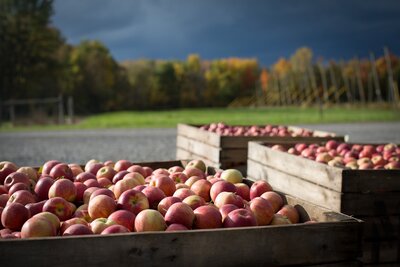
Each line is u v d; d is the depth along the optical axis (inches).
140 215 121.3
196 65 3912.4
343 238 119.0
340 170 191.9
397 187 196.7
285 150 275.6
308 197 215.6
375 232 194.9
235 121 1396.4
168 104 3693.4
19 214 123.0
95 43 3454.7
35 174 173.6
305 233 115.4
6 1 2532.0
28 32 2583.7
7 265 95.0
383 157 260.1
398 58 3275.1
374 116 1603.1
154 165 207.9
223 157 305.6
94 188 150.9
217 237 107.7
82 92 3115.2
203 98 3828.7
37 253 96.4
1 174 167.9
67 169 170.7
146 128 1106.1
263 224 132.2
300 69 3344.0
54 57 2903.5
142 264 102.4
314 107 2751.0
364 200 193.2
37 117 1916.8
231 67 3949.3
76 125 1279.5
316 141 318.7
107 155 566.6
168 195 155.6
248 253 110.3
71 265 98.1
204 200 150.9
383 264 196.4
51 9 2640.3
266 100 3501.5
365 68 3245.6
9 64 2583.7
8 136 848.3
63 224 122.3
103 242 99.8
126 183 153.7
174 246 104.5
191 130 352.8
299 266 115.0
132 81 3609.7
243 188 158.4
